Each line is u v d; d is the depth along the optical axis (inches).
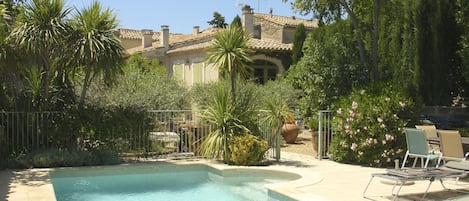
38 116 457.1
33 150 449.7
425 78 660.7
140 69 820.6
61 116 465.4
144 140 495.2
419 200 304.7
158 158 504.4
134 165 457.1
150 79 732.0
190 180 433.7
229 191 382.9
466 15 608.7
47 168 429.4
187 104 743.1
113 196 365.7
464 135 456.8
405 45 676.7
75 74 494.3
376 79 560.1
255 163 463.8
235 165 462.6
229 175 440.8
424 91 662.5
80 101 480.1
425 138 357.4
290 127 648.4
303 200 297.1
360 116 460.1
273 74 1063.6
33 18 437.4
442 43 655.1
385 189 342.3
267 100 500.1
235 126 476.7
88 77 468.4
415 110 472.7
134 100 618.5
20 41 430.9
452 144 346.6
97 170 437.7
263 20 1261.1
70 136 465.7
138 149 493.7
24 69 462.9
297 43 1000.9
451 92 675.4
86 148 472.7
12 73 458.3
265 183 416.2
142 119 491.5
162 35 1294.3
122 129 481.4
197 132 517.3
